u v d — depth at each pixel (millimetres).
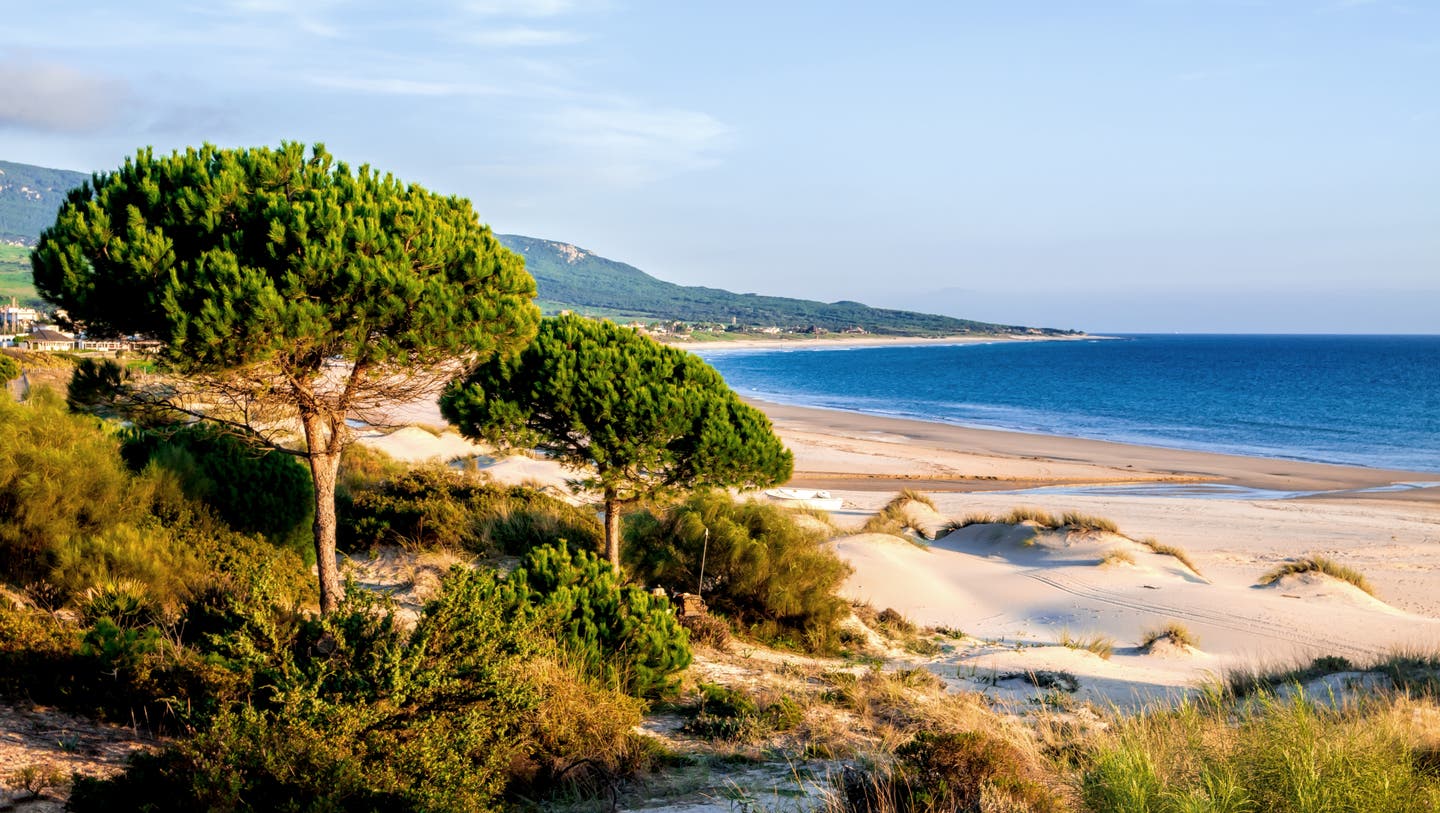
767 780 6406
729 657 11555
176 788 4289
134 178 7977
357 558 13062
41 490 8023
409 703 5238
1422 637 15750
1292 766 4699
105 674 5875
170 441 10602
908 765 5602
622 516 17484
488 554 14102
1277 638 15867
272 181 8242
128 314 7621
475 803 4906
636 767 6438
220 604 7797
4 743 4988
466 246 8625
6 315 105312
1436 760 5520
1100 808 4926
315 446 8719
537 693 6086
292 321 7449
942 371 159000
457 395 13023
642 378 13242
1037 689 10961
